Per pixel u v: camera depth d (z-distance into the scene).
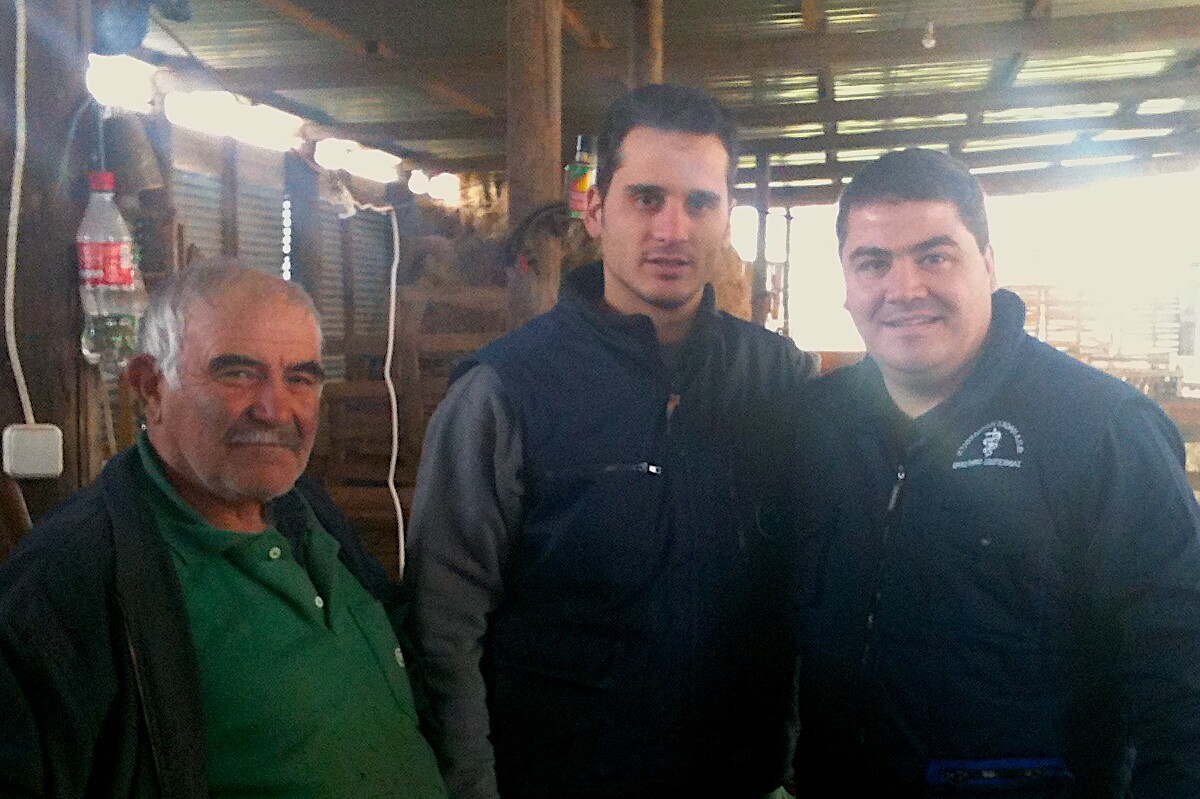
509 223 3.55
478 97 8.34
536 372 1.66
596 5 6.37
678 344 1.74
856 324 1.57
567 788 1.65
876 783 1.56
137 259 2.30
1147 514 1.39
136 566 1.18
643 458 1.63
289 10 6.14
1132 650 1.40
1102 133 10.66
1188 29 6.25
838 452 1.64
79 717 1.08
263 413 1.27
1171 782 1.36
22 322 1.87
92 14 2.04
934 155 1.53
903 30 6.71
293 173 9.02
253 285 1.29
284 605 1.32
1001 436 1.48
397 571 4.09
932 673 1.49
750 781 1.77
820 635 1.63
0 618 1.08
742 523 1.70
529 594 1.66
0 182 1.83
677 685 1.63
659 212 1.63
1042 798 1.45
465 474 1.63
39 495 1.89
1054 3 6.75
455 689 1.60
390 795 1.35
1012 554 1.45
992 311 1.56
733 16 6.66
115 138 2.17
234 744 1.21
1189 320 13.15
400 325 4.59
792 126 9.55
